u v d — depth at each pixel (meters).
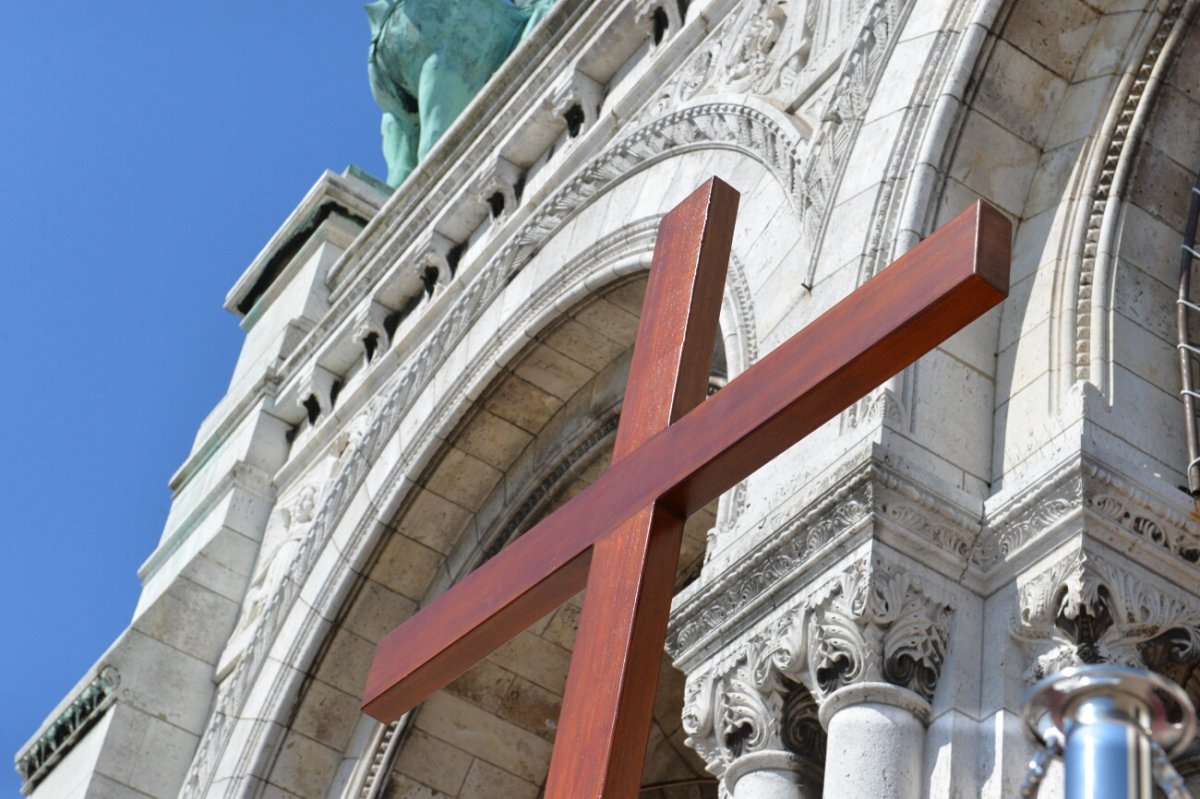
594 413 13.70
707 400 5.97
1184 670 6.94
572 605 14.06
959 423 7.74
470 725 14.00
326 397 17.03
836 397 5.61
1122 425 7.46
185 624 16.17
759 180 10.64
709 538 8.35
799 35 11.48
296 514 16.34
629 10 13.74
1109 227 8.24
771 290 9.56
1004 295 5.34
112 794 15.11
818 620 7.12
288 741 14.32
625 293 12.77
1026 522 7.03
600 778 5.27
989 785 6.58
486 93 15.30
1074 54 9.11
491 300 14.19
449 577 14.59
